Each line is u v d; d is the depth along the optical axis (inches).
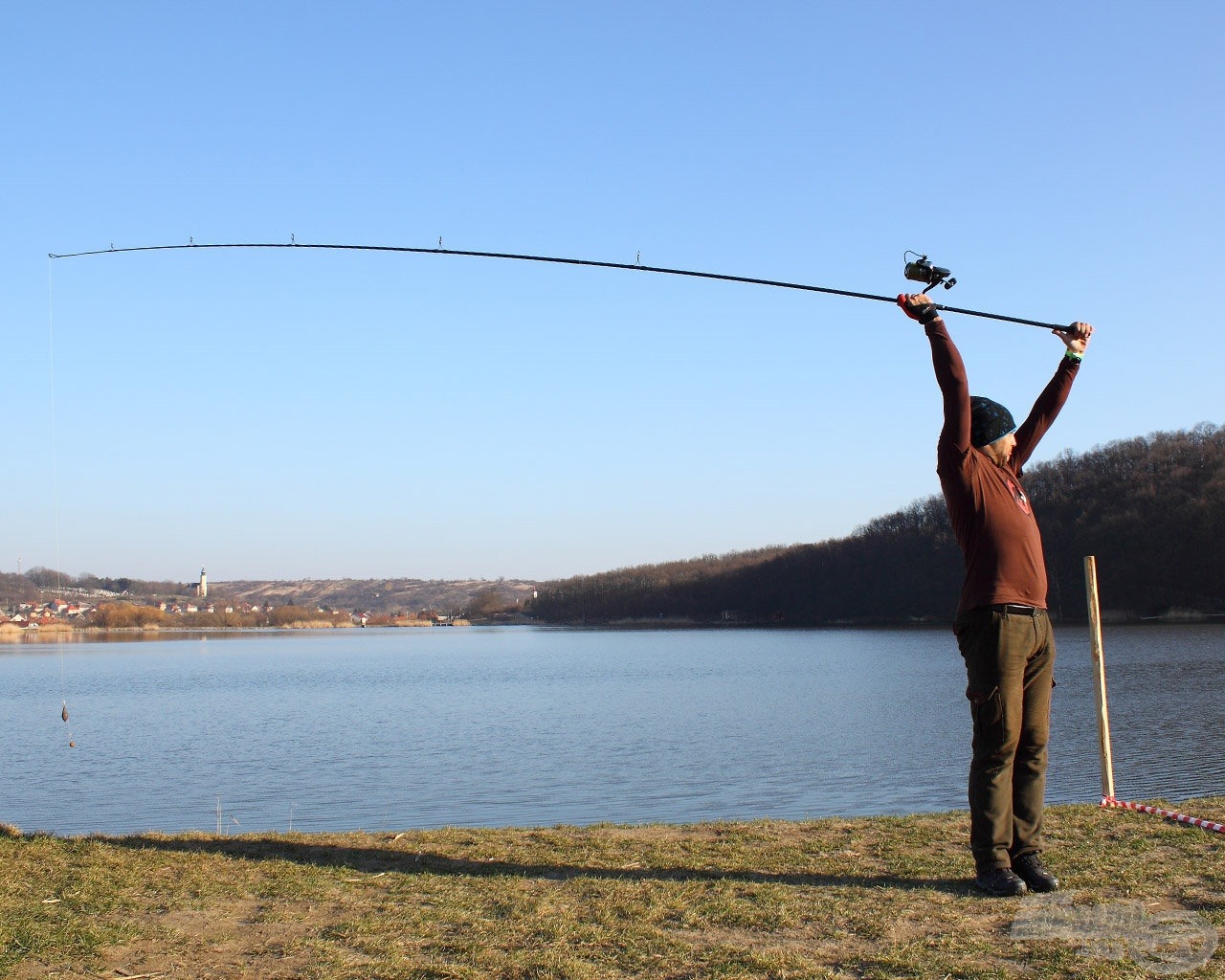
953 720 1233.4
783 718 1305.4
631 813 684.7
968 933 171.6
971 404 206.1
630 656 3302.2
